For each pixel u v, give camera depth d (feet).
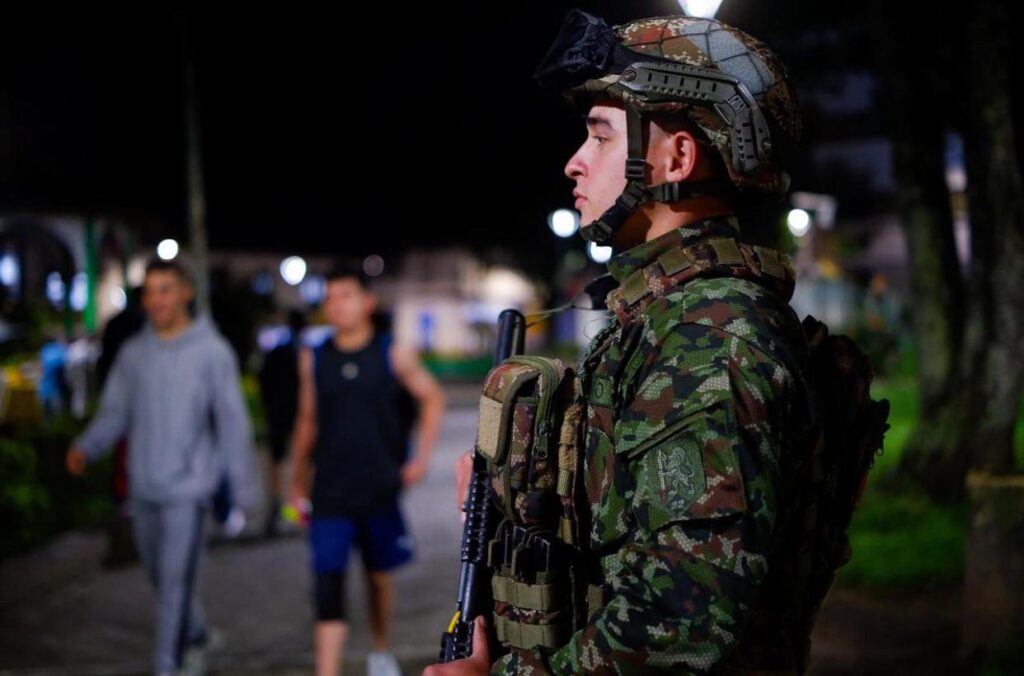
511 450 5.37
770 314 4.96
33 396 34.96
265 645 19.40
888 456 32.32
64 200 58.75
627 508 4.92
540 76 5.62
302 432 16.46
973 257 26.21
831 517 5.32
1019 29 23.07
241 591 23.76
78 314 59.93
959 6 23.91
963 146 24.48
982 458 22.52
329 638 15.52
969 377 26.68
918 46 28.35
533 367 5.43
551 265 135.13
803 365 4.96
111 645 19.80
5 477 27.17
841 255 88.12
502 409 5.40
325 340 16.37
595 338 5.57
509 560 5.42
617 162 5.44
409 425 16.80
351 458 15.80
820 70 38.86
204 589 23.94
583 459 5.24
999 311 22.67
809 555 5.13
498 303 159.63
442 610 21.36
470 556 5.75
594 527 5.11
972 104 23.22
